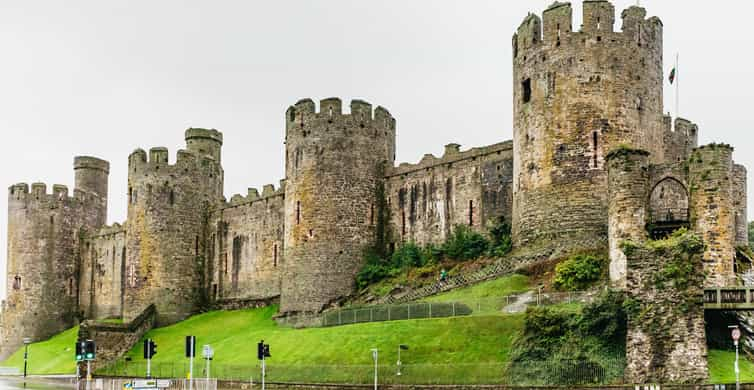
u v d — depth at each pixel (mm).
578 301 54844
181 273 93125
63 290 112750
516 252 66438
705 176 52406
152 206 92562
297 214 79188
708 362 47844
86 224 116125
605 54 64938
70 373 87375
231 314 90062
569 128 64688
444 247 75812
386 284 75188
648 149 65125
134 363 77438
